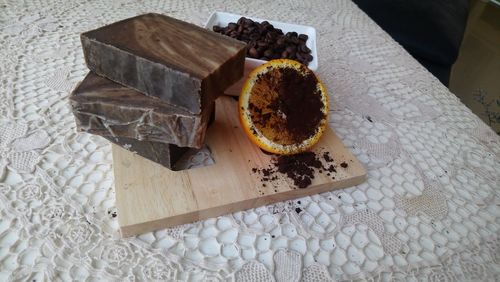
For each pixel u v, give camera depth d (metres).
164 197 0.20
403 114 0.30
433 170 0.26
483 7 0.90
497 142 0.29
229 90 0.28
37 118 0.25
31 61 0.29
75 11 0.36
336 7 0.45
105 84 0.21
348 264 0.19
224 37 0.23
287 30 0.32
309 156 0.24
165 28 0.23
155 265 0.18
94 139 0.24
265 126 0.23
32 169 0.21
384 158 0.26
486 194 0.24
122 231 0.19
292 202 0.22
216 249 0.19
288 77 0.24
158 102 0.20
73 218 0.19
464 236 0.21
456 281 0.19
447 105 0.32
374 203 0.23
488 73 0.71
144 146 0.22
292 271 0.18
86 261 0.17
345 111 0.30
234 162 0.23
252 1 0.42
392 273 0.19
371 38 0.40
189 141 0.21
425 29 0.49
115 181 0.21
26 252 0.17
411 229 0.21
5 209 0.19
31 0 0.37
